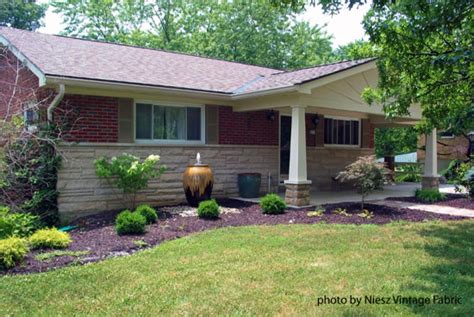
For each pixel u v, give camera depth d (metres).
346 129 14.80
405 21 6.54
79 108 8.80
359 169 9.32
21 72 9.50
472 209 9.77
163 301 3.97
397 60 6.96
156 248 6.04
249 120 11.83
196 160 10.66
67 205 8.61
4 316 3.69
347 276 4.68
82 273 4.82
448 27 5.85
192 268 5.01
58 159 8.38
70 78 7.96
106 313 3.72
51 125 8.36
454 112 7.01
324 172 13.91
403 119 13.34
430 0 5.77
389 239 6.56
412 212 9.13
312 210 9.20
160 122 10.19
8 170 7.73
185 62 12.94
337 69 9.66
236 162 11.54
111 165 8.73
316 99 9.63
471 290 4.24
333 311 3.70
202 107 10.88
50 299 4.08
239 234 6.90
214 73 12.30
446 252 5.75
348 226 7.64
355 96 10.39
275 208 8.81
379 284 4.41
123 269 4.98
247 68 14.41
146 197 9.79
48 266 5.17
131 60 11.24
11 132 7.58
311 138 13.51
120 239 6.63
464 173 12.01
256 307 3.80
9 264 5.01
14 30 11.14
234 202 10.44
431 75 7.01
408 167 21.28
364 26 6.84
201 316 3.62
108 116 9.21
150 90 9.09
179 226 7.62
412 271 4.88
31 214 7.94
